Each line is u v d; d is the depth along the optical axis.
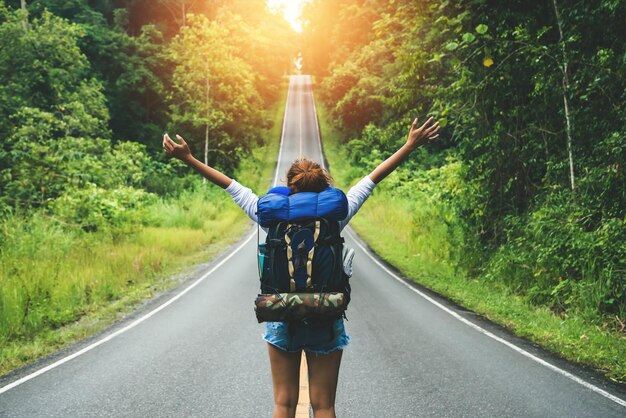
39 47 32.34
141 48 48.56
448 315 8.59
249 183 44.88
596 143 9.62
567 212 9.64
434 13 12.27
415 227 20.31
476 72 11.77
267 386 4.83
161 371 5.33
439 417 4.07
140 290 11.23
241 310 8.80
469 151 13.14
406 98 13.09
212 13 62.41
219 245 21.31
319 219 2.30
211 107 41.09
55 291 9.40
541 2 11.31
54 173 15.70
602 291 7.98
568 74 10.18
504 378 5.13
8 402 4.42
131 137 45.91
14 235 12.40
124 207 19.28
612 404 4.39
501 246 11.83
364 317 8.27
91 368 5.48
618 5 8.37
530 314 8.70
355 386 4.86
